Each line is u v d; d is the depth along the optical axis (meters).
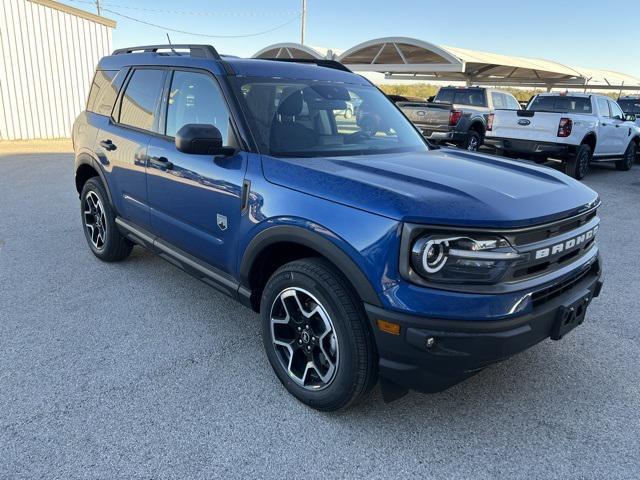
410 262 2.30
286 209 2.73
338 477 2.39
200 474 2.37
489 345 2.30
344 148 3.36
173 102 3.81
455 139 13.15
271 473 2.40
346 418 2.81
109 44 17.12
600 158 12.14
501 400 3.01
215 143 3.01
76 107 16.55
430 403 2.96
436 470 2.45
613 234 6.75
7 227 6.27
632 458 2.56
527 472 2.46
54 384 3.03
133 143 4.12
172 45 4.11
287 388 2.95
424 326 2.28
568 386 3.17
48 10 15.31
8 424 2.66
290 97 3.47
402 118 4.13
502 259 2.32
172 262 3.93
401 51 20.91
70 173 10.15
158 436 2.62
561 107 12.23
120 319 3.90
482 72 25.64
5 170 10.36
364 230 2.40
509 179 2.85
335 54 23.59
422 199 2.37
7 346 3.45
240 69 3.49
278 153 3.09
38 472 2.34
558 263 2.67
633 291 4.72
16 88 15.09
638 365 3.42
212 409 2.85
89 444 2.54
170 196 3.69
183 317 3.96
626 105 16.89
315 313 2.71
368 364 2.54
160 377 3.14
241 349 3.51
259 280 3.16
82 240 5.80
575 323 2.76
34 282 4.56
